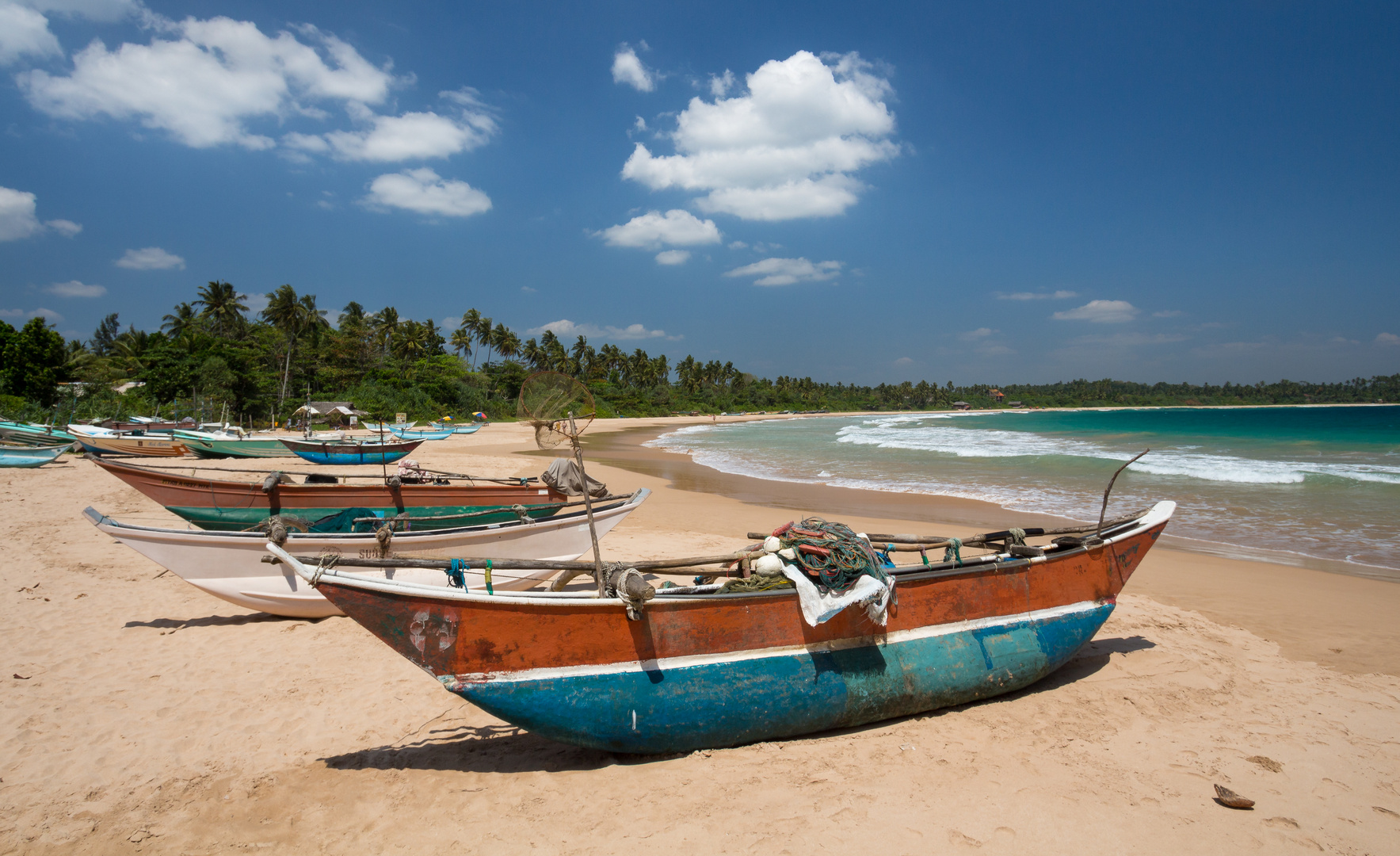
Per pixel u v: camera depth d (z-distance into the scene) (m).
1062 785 3.84
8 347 42.25
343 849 3.39
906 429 54.03
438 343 77.12
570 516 7.55
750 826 3.45
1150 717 4.77
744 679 4.10
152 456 22.14
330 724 4.72
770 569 4.39
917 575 4.66
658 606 3.97
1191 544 10.73
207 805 3.78
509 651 3.82
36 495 14.25
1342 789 3.87
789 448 33.75
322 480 10.41
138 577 8.27
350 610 3.74
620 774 3.98
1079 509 13.97
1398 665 5.82
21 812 3.71
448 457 27.42
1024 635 4.99
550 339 91.50
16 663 5.70
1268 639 6.48
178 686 5.33
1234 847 3.33
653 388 104.38
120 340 61.75
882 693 4.43
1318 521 12.30
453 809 3.69
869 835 3.37
